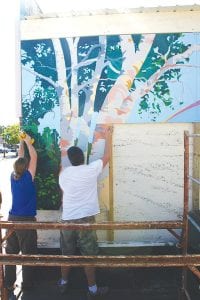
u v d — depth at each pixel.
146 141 5.55
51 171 5.61
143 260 3.98
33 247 4.96
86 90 5.50
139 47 5.41
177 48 5.39
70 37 5.46
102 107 5.50
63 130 5.55
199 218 5.06
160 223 4.14
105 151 5.50
